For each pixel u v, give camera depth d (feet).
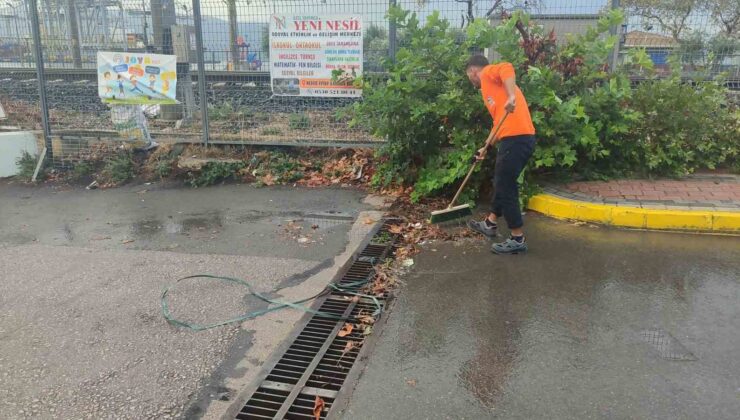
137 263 17.65
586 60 22.07
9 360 12.24
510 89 15.71
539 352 11.85
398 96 21.88
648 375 10.93
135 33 29.37
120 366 11.96
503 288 14.80
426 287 15.06
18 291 15.72
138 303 14.84
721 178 22.26
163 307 14.57
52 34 30.68
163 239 19.86
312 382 11.28
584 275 15.39
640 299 13.97
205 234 20.26
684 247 17.16
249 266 17.17
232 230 20.59
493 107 16.76
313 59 26.58
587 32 22.26
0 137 29.48
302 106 27.71
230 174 27.61
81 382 11.41
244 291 15.44
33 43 29.63
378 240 18.84
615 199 20.03
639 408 9.98
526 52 22.52
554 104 20.36
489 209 21.15
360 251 17.99
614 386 10.63
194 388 11.17
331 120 27.50
